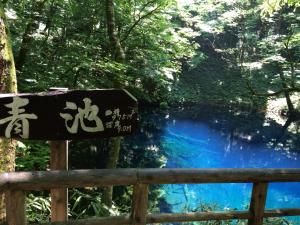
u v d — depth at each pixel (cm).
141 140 1163
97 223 189
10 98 176
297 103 1577
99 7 696
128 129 190
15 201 169
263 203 223
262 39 1677
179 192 778
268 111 1625
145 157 990
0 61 224
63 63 555
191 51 777
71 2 629
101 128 185
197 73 1900
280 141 1278
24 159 391
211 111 1653
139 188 190
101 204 406
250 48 1914
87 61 526
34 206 346
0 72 224
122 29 716
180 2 887
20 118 178
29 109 178
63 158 189
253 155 1109
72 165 725
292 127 1443
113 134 188
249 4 1728
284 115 1573
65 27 649
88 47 607
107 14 532
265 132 1388
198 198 751
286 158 1091
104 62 525
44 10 612
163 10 660
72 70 566
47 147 427
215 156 1073
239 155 1098
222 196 775
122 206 586
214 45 2031
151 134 1253
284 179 217
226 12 1712
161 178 189
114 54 549
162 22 690
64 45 596
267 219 446
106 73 552
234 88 1791
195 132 1342
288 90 535
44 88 493
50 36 637
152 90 1498
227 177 203
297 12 1484
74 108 182
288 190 831
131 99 188
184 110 1641
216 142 1227
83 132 184
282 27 1772
